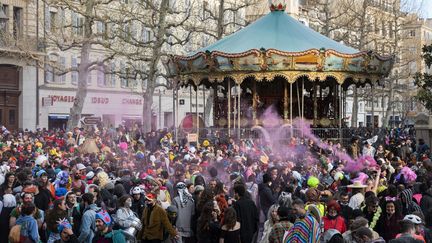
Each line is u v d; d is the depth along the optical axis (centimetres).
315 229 988
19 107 5341
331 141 3266
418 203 1426
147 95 4412
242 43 3562
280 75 3353
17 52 4888
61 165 1839
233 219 1204
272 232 1095
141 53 4756
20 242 1141
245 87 4028
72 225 1231
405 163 2325
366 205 1221
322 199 1296
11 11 5091
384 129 3922
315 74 3366
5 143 2891
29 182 1317
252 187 1617
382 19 7038
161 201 1441
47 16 5397
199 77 3522
